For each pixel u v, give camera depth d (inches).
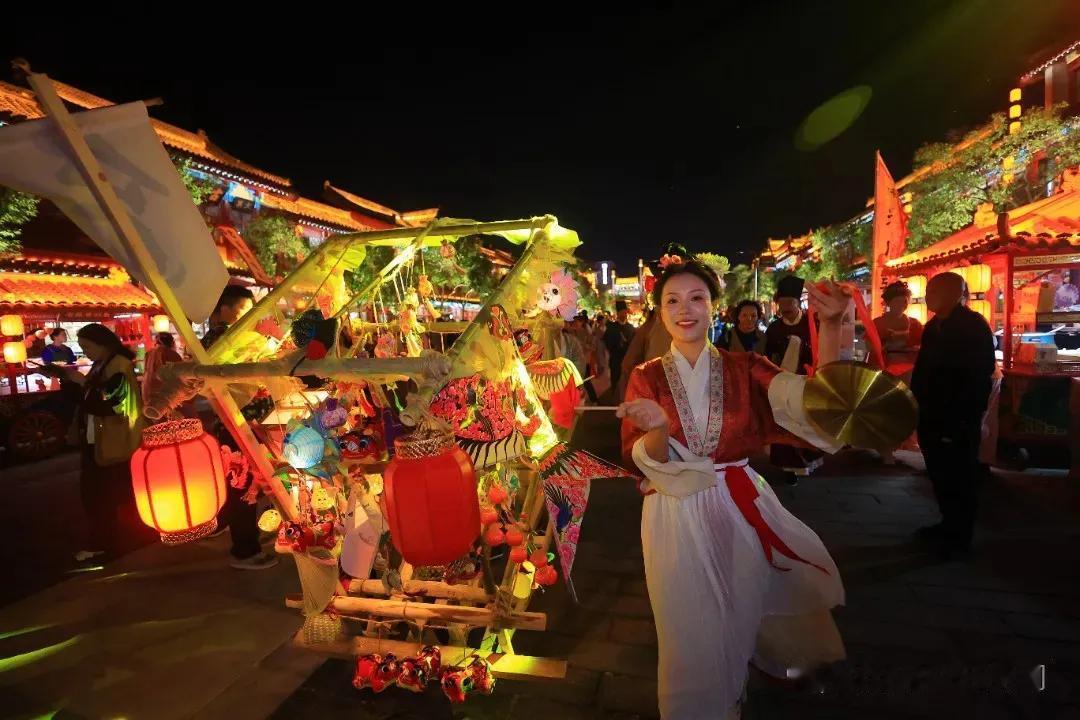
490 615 96.0
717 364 82.3
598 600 133.1
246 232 636.1
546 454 91.2
